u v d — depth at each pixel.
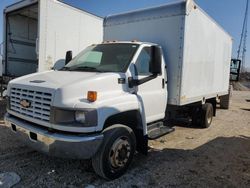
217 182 4.46
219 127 8.88
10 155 5.09
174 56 6.02
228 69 10.45
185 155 5.72
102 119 3.91
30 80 4.43
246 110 13.86
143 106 4.86
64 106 3.72
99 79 4.18
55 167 4.67
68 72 4.79
